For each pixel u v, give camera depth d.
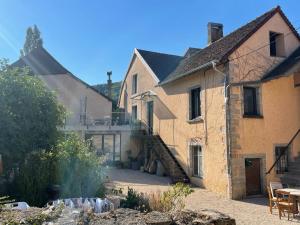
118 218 4.26
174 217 4.73
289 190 9.84
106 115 28.22
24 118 10.28
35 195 8.52
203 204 11.46
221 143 13.56
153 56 24.50
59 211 4.31
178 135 17.61
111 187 11.77
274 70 13.95
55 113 11.39
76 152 9.23
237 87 13.39
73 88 27.30
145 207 7.28
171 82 18.48
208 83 14.77
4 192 8.65
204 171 14.84
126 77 27.33
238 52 13.55
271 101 14.01
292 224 8.70
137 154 23.59
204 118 14.96
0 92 9.98
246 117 13.38
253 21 15.45
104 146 24.53
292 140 14.22
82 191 8.74
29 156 9.70
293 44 14.94
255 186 13.27
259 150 13.44
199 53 18.47
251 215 9.76
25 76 10.95
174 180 15.96
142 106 23.44
